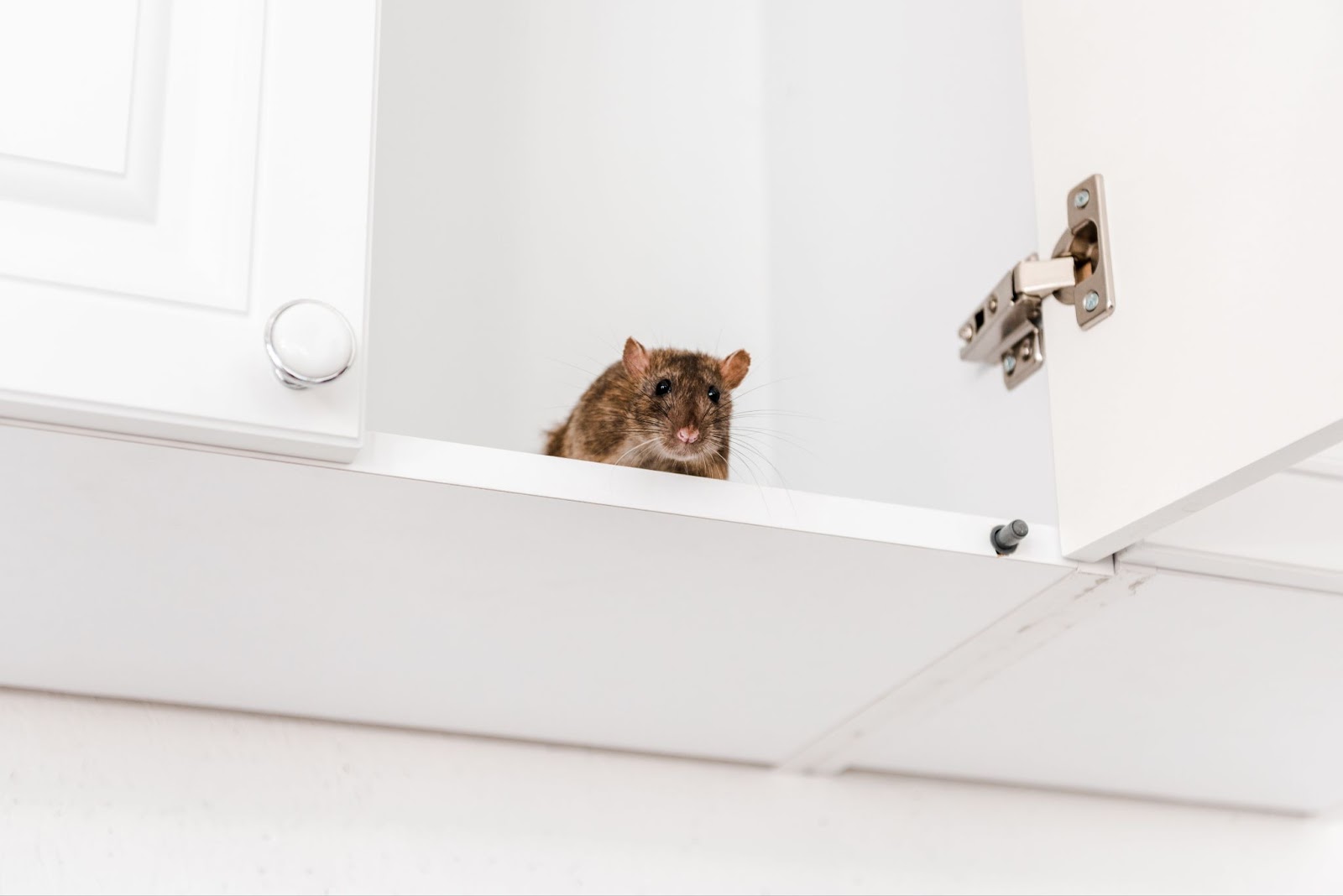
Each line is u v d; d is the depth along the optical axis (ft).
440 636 3.98
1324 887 5.40
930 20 5.20
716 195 5.88
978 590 3.79
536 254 5.44
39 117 3.05
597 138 5.72
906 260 5.09
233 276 3.07
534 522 3.40
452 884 4.42
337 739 4.50
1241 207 3.21
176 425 2.95
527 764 4.69
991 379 4.44
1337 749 4.85
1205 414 3.23
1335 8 3.02
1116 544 3.55
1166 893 5.20
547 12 5.82
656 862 4.68
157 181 3.10
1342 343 2.88
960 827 5.08
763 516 3.45
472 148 5.45
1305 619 3.96
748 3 6.21
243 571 3.60
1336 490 3.78
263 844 4.27
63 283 2.93
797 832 4.89
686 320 5.61
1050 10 4.08
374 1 3.44
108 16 3.18
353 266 3.18
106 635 3.91
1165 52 3.54
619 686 4.33
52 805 4.10
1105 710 4.55
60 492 3.21
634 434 4.30
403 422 4.99
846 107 5.67
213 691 4.28
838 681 4.33
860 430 5.18
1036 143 4.07
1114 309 3.60
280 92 3.26
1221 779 5.15
